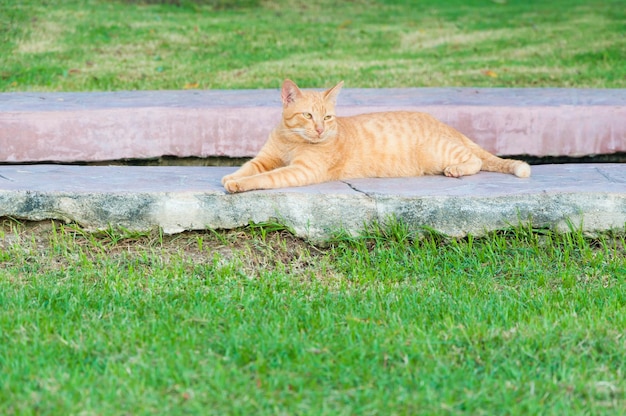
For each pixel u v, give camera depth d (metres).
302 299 6.12
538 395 4.73
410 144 7.73
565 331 5.48
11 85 11.77
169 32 16.14
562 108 8.72
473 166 7.73
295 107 7.29
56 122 8.51
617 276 6.59
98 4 18.27
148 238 7.03
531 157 8.84
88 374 4.86
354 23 18.30
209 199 6.95
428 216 6.93
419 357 5.13
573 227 6.95
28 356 5.08
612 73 12.75
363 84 12.16
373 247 7.05
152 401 4.57
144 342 5.28
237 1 20.33
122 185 7.19
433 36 16.81
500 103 8.91
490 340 5.35
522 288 6.41
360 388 4.77
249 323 5.62
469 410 4.56
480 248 6.98
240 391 4.71
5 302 5.89
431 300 6.06
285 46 15.58
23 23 15.82
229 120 8.68
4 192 6.95
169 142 8.69
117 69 13.16
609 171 7.84
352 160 7.59
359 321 5.62
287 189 7.07
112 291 6.15
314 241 7.01
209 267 6.68
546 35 16.44
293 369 4.96
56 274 6.54
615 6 20.28
